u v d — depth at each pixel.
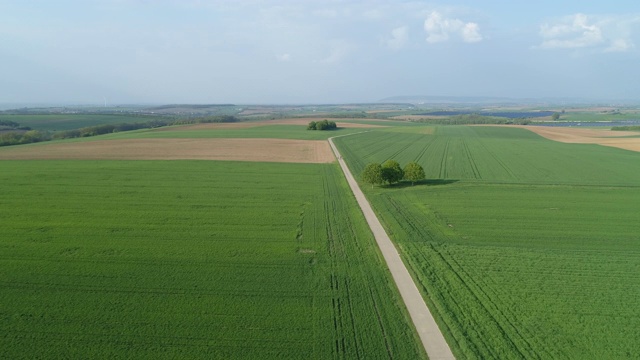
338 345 19.86
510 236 35.12
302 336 20.53
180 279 26.44
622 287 25.72
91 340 19.84
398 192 51.12
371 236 34.91
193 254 30.59
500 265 28.98
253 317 22.11
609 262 29.53
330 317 22.23
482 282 26.36
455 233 35.88
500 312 22.83
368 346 19.88
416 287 25.83
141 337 20.14
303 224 38.16
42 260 29.06
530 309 23.14
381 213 41.75
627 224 38.25
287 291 25.08
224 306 23.17
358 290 25.34
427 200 47.06
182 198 46.78
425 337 20.72
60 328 20.78
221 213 41.22
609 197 48.38
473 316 22.45
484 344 20.02
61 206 42.59
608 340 20.33
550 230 36.62
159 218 39.16
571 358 19.02
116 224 37.16
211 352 19.12
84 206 42.72
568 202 46.09
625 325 21.61
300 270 28.12
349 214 41.59
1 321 21.31
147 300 23.69
